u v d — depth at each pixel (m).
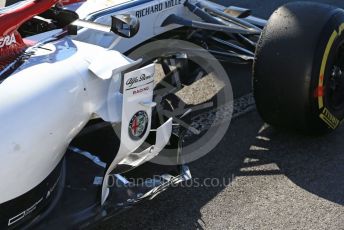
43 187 2.57
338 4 6.71
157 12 4.12
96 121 3.10
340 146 3.77
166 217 3.12
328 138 3.87
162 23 4.20
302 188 3.35
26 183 2.40
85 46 2.83
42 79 2.42
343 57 3.72
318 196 3.27
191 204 3.22
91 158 3.14
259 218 3.10
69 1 3.79
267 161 3.63
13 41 2.52
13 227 2.53
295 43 3.43
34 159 2.36
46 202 2.71
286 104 3.54
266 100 3.61
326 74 3.48
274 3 6.79
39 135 2.34
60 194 2.87
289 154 3.69
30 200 2.51
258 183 3.41
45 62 2.54
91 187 2.93
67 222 2.70
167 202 3.24
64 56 2.64
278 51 3.46
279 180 3.43
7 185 2.30
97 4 3.84
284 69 3.45
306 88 3.41
